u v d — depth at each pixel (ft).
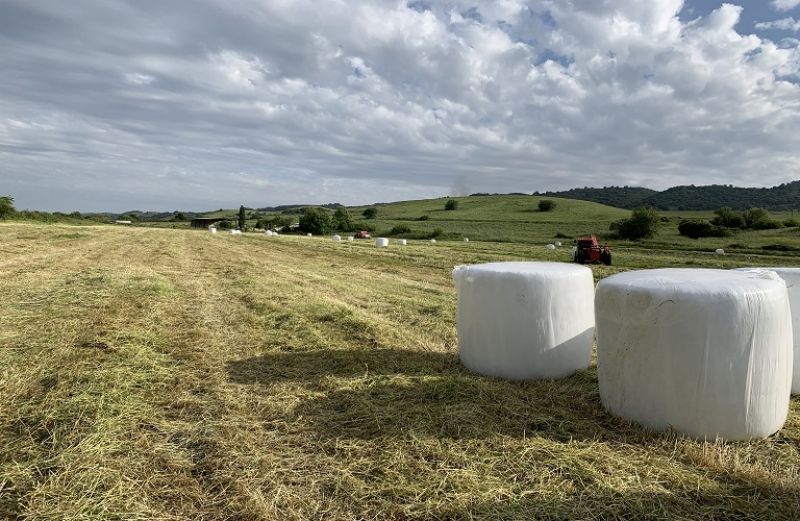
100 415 12.46
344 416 13.00
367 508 9.24
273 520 8.83
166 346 19.12
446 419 12.75
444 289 37.19
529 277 15.66
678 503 9.45
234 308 26.99
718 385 11.50
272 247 88.02
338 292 34.32
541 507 9.23
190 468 10.51
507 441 11.62
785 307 12.07
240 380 15.70
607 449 11.43
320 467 10.62
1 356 16.96
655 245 126.41
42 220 175.11
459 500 9.43
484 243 134.10
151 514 8.93
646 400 12.24
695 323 11.44
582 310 16.55
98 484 9.70
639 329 12.16
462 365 17.57
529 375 15.89
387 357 18.31
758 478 10.12
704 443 11.42
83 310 24.50
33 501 9.17
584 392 14.83
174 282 36.88
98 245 73.56
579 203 341.82
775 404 11.97
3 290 29.94
